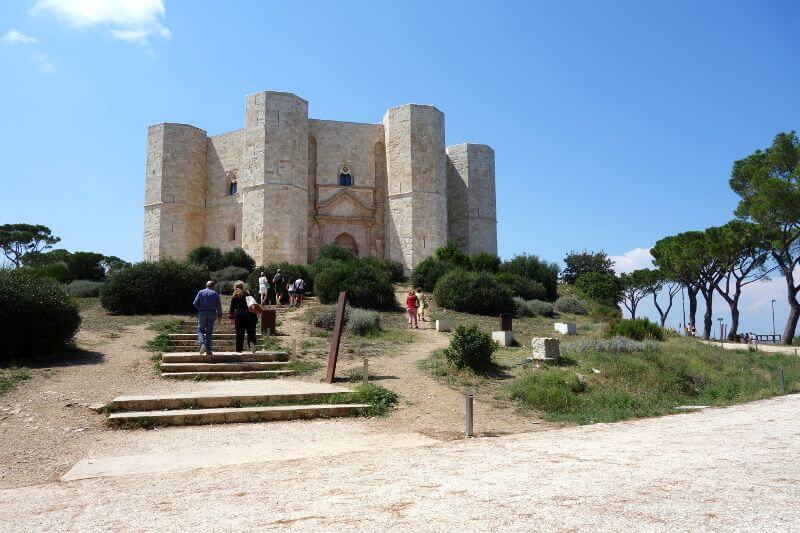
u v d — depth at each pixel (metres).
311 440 8.50
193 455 7.54
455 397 11.91
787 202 31.39
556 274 39.97
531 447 7.41
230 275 37.06
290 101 45.12
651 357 16.09
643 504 4.27
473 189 53.53
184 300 23.39
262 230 43.03
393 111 47.94
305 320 22.19
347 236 48.97
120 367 13.27
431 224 46.38
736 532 3.57
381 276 28.09
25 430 8.51
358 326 19.86
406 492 5.00
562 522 3.90
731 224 37.03
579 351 16.45
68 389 10.88
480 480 5.38
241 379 13.12
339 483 5.56
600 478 5.24
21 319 13.16
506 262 41.16
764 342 43.56
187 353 14.65
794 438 7.48
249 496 5.16
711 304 40.59
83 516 4.77
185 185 47.97
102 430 8.83
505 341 18.94
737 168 36.81
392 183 47.44
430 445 7.96
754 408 11.41
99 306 25.75
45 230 60.88
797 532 3.55
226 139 49.34
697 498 4.41
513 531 3.76
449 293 28.42
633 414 11.31
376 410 10.51
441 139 48.72
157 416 9.26
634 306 57.62
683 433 8.25
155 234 46.81
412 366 14.77
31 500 5.47
